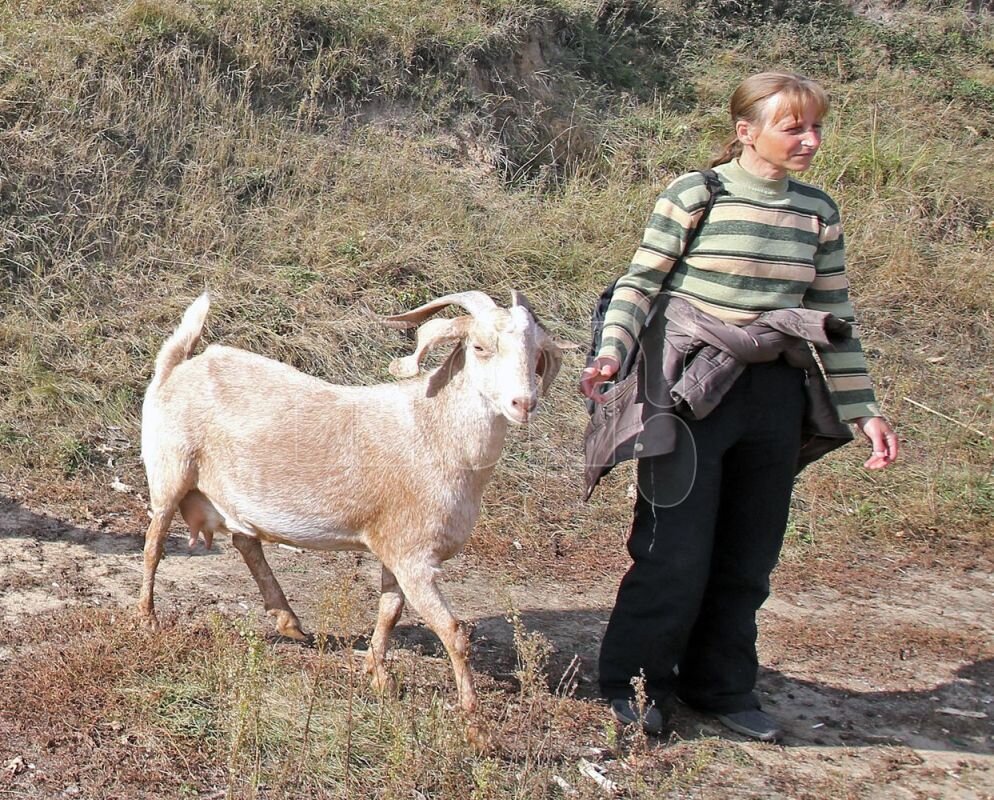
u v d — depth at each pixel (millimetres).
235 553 5648
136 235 7887
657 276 4023
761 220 3957
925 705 4852
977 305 9711
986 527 6914
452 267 8391
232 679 3988
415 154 9523
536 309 8461
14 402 6602
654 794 3768
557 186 10102
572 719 4285
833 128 11617
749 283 3973
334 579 5430
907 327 9375
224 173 8547
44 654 4344
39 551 5383
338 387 4359
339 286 7969
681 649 4203
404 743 3742
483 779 3482
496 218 9172
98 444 6504
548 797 3764
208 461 4395
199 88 8898
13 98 8203
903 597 6023
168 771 3695
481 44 10438
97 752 3762
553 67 11219
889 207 10773
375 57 9922
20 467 6191
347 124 9531
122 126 8391
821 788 4066
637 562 4199
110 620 4609
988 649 5441
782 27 13523
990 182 11414
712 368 3926
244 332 7418
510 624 5184
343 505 4160
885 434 4148
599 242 9312
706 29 13109
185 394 4434
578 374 7891
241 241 8172
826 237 4090
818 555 6445
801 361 4055
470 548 6016
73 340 7121
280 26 9602
